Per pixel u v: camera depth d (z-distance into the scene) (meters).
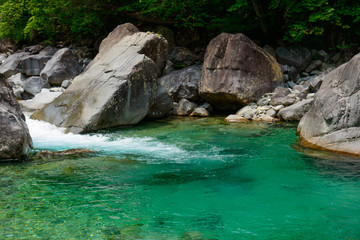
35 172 5.21
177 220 3.63
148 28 15.98
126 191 4.47
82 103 8.59
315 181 4.79
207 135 7.75
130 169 5.39
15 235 3.26
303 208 3.93
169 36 15.43
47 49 15.83
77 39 17.23
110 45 11.55
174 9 14.19
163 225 3.51
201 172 5.25
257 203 4.07
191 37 15.45
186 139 7.41
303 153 6.18
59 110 8.72
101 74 9.23
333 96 6.48
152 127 8.79
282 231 3.37
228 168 5.43
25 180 4.85
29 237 3.22
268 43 13.97
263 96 10.26
